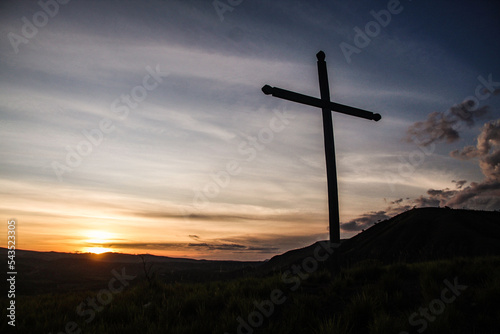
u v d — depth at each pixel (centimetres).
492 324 459
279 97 862
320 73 948
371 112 1004
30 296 970
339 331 466
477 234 5341
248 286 786
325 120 912
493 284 559
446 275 707
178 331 506
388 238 6569
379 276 802
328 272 863
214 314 616
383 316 484
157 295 811
